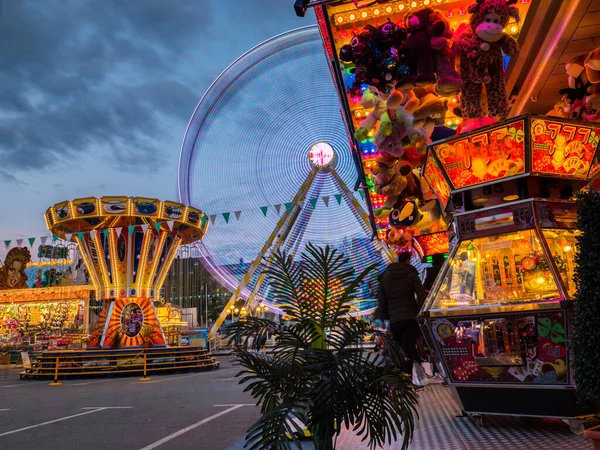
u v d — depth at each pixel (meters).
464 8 4.45
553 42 4.27
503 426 3.63
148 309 18.38
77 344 22.97
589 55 4.12
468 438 3.35
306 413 2.36
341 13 4.47
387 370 2.52
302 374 2.59
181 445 4.56
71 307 36.16
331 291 2.78
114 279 18.16
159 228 17.81
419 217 6.98
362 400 2.50
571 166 3.87
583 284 2.29
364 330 2.70
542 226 3.72
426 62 4.12
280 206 14.55
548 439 3.15
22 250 37.44
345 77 5.39
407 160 6.11
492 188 4.08
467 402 3.74
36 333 34.47
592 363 2.22
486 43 3.86
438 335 3.84
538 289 3.67
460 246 4.03
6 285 37.03
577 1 3.70
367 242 13.48
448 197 4.41
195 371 18.02
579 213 2.36
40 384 14.23
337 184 15.01
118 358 16.70
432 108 4.46
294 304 2.78
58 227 18.75
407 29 4.12
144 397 9.17
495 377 3.59
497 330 3.60
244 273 19.05
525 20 4.34
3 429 5.95
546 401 3.39
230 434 5.01
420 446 3.24
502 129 3.86
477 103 4.11
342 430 4.23
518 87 5.42
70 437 5.18
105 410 7.37
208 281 57.06
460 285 3.98
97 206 17.64
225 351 33.22
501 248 3.90
